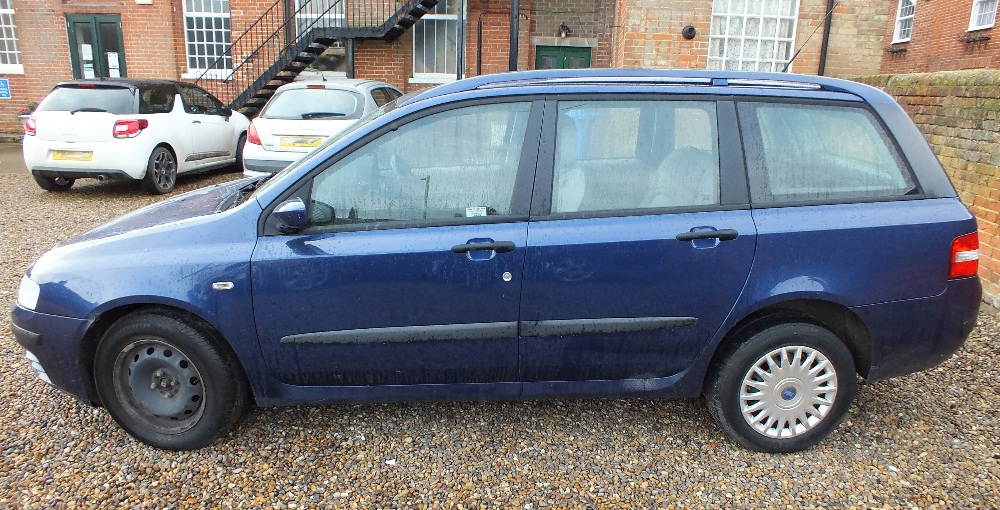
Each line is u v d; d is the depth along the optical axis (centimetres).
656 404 345
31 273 300
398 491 275
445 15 1332
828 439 313
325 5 1330
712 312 283
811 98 291
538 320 283
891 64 1969
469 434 316
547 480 283
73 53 1404
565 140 285
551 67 1361
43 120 839
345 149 285
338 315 280
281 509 263
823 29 869
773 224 278
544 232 277
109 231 309
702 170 285
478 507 265
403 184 284
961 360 392
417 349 286
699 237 275
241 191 344
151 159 880
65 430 317
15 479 280
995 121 472
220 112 1069
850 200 285
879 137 291
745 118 287
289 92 808
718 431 320
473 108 287
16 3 1385
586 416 333
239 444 306
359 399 299
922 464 293
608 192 284
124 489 274
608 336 286
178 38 1380
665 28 852
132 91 879
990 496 271
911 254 281
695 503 269
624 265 276
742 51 881
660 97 288
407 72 1366
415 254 275
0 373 372
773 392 294
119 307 288
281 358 287
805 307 296
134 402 298
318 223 281
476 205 283
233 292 277
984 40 1563
